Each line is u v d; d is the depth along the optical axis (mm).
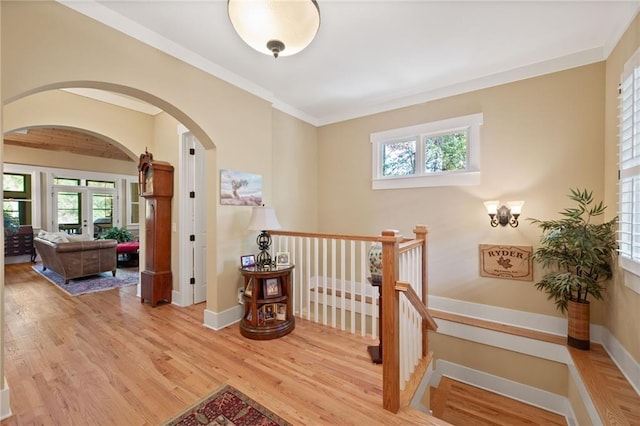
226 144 3182
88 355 2500
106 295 4414
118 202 9492
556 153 2920
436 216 3635
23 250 7395
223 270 3146
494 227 3250
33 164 7730
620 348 2309
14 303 4012
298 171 4418
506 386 2977
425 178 3713
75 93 3590
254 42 1769
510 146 3158
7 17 1798
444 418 2713
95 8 2160
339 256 4477
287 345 2697
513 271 3113
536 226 3012
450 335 3301
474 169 3363
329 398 1944
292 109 4285
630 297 2164
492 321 3230
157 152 4293
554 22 2336
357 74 3244
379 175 4164
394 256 1813
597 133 2725
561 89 2893
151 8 2209
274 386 2070
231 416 1770
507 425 2605
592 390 2061
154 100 2602
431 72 3199
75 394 1964
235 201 3271
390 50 2760
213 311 3094
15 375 2188
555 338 2811
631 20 2150
